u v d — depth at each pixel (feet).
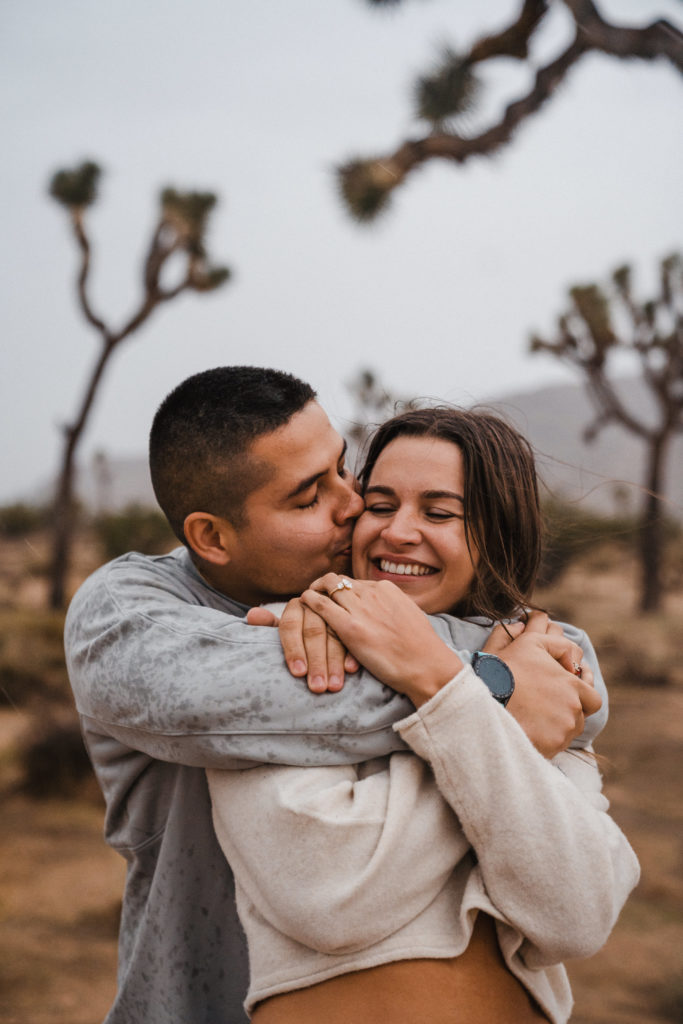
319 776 4.61
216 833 4.96
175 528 5.97
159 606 5.26
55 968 17.95
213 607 5.98
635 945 19.85
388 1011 4.36
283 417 5.49
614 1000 17.57
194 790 5.24
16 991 16.93
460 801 4.44
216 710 4.65
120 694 4.95
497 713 4.53
